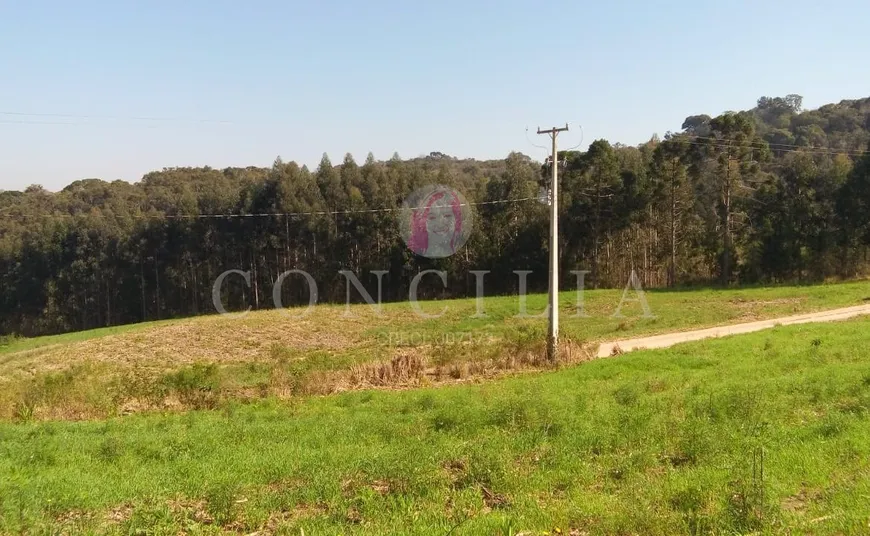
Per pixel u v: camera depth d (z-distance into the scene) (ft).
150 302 197.88
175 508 24.02
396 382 57.98
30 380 67.51
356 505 23.17
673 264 163.43
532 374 59.26
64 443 35.06
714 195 177.37
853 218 160.04
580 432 31.09
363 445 31.81
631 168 173.78
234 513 22.74
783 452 25.95
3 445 34.94
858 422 29.73
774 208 163.63
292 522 21.81
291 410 44.93
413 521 21.04
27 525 22.08
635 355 61.52
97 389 55.62
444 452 28.73
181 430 38.50
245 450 31.55
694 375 48.21
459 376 60.59
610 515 20.47
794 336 68.54
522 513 21.36
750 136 154.92
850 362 50.08
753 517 19.39
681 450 27.94
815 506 20.70
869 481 22.09
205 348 91.50
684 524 19.70
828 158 180.86
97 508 24.17
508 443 29.66
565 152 169.99
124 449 32.81
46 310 195.83
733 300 121.49
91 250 196.95
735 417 32.40
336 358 70.44
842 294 119.55
